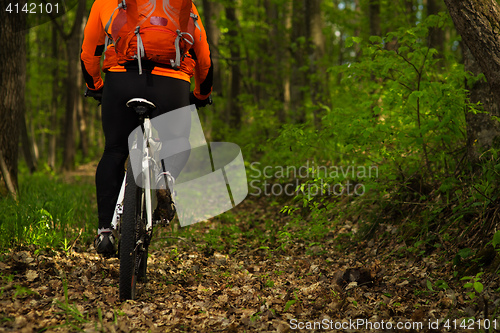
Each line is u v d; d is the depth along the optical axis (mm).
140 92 4871
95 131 61625
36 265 6180
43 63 41656
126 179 5031
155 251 7930
